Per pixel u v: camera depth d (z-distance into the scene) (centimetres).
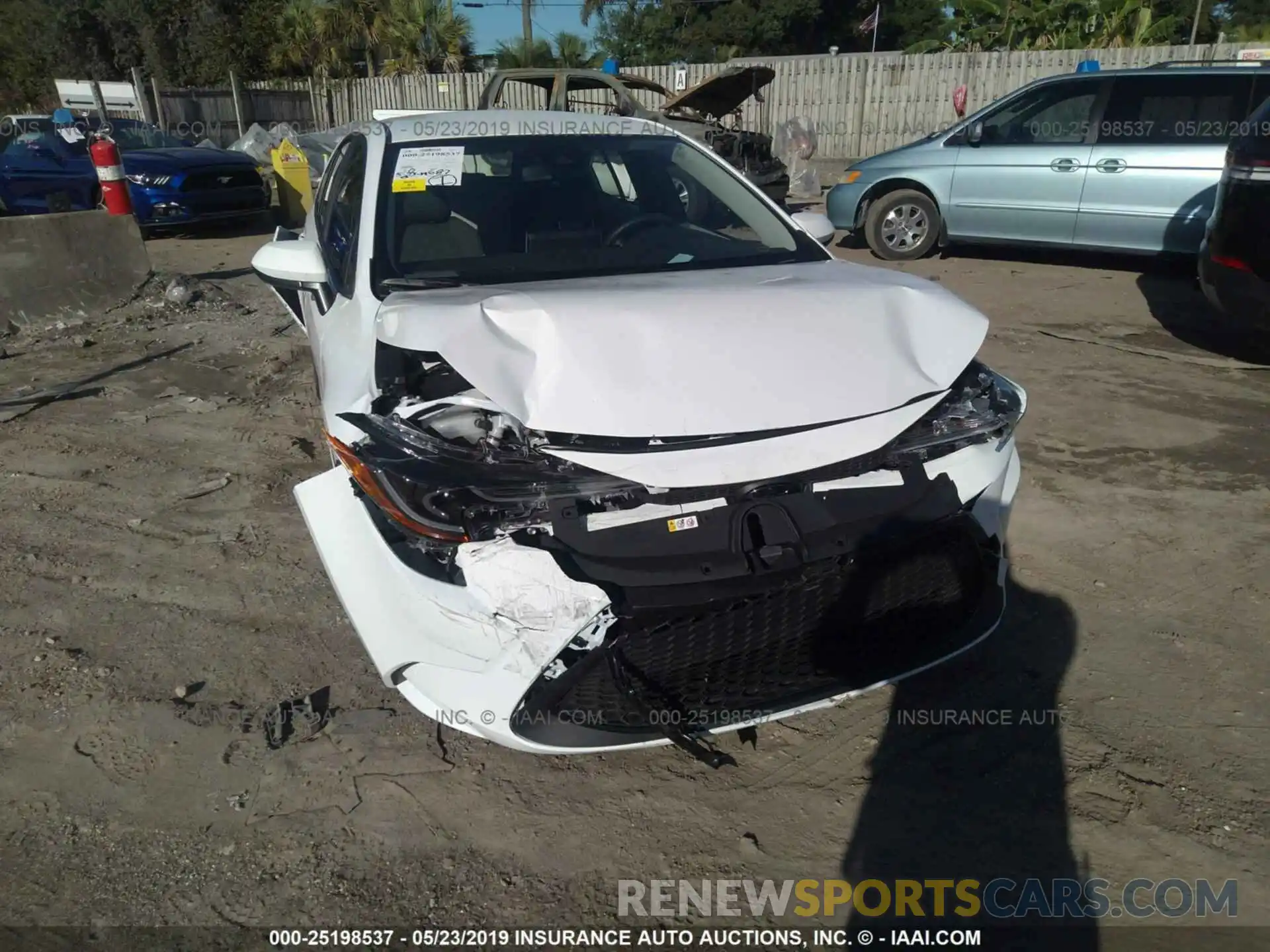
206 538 397
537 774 270
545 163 374
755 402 241
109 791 263
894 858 243
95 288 761
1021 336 677
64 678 308
